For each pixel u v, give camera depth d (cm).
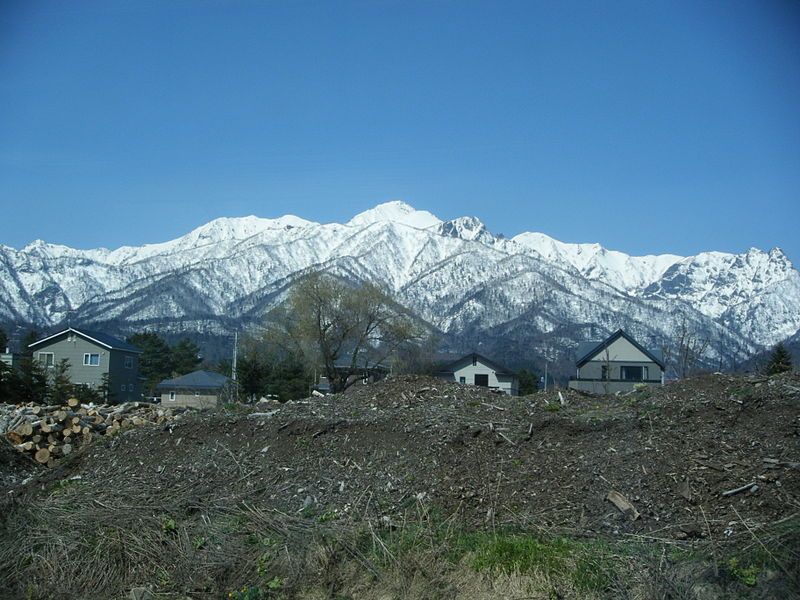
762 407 816
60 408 1278
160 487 816
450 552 641
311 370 3541
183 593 620
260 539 688
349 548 651
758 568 551
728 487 694
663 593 545
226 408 1100
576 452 789
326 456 833
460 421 874
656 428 812
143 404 1539
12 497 823
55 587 633
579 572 582
